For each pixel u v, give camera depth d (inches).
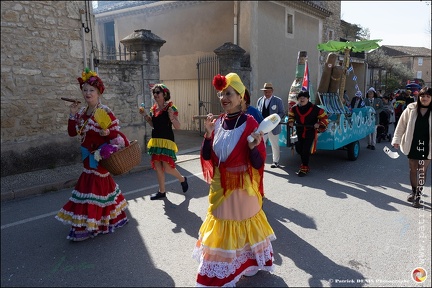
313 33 605.3
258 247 118.9
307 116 258.2
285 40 534.9
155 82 346.0
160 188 210.8
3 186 223.3
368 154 352.2
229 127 117.2
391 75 844.0
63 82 279.9
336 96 325.1
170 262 137.6
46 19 265.9
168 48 489.7
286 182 248.4
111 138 148.9
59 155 281.0
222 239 115.6
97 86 151.2
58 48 274.8
